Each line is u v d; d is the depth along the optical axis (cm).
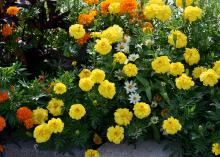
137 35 168
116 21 176
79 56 174
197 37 168
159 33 169
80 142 156
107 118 162
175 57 164
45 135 151
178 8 176
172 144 154
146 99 160
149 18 169
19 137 163
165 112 156
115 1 176
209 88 161
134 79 162
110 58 161
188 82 154
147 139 159
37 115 156
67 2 203
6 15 181
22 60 181
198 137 150
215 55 169
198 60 163
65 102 159
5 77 161
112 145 158
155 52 162
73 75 163
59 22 191
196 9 166
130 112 155
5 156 163
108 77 160
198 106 158
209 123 153
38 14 192
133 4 170
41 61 188
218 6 175
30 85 164
